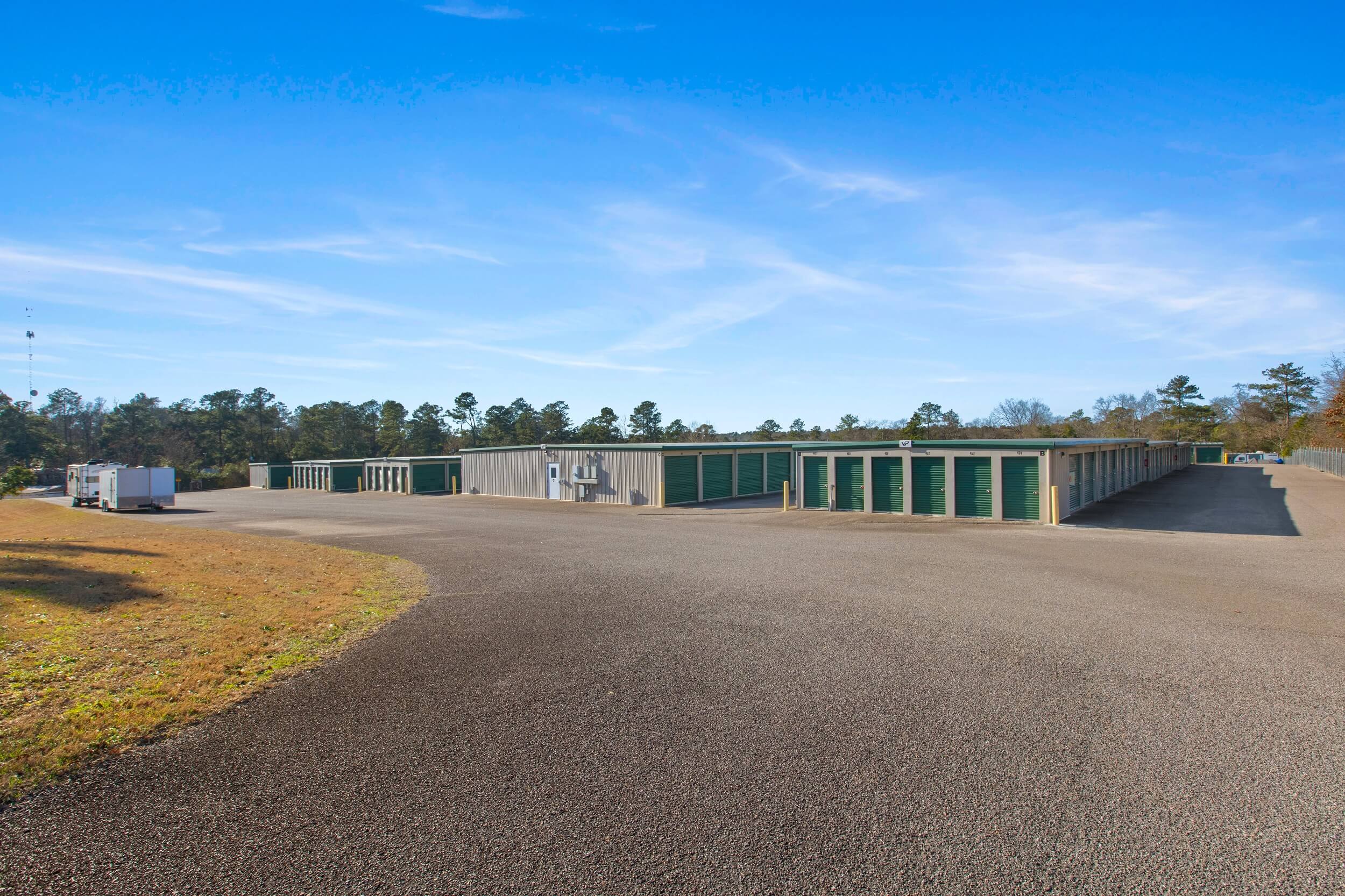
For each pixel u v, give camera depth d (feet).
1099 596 31.37
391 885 11.05
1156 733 16.48
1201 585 33.76
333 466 178.19
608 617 28.63
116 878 11.34
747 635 25.58
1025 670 21.15
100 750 16.14
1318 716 17.37
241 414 279.90
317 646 24.97
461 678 21.21
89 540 63.67
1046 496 62.03
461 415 287.69
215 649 24.40
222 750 16.20
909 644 24.06
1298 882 10.91
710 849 11.94
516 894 10.79
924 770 14.73
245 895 10.86
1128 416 255.09
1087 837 12.17
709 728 17.07
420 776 14.78
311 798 13.92
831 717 17.66
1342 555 42.52
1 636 25.49
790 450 115.75
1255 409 262.06
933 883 10.96
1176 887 10.82
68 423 301.43
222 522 88.99
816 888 10.85
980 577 36.29
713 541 53.06
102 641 25.29
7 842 12.41
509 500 112.78
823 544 49.90
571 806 13.46
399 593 34.96
